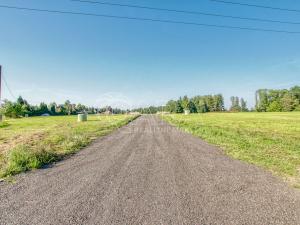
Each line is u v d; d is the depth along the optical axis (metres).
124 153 12.35
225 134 20.48
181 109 148.50
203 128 25.89
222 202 5.73
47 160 10.72
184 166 9.34
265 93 138.12
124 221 4.80
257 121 42.31
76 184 7.21
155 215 5.05
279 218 4.91
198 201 5.79
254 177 7.82
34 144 16.17
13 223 4.79
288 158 10.78
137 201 5.82
